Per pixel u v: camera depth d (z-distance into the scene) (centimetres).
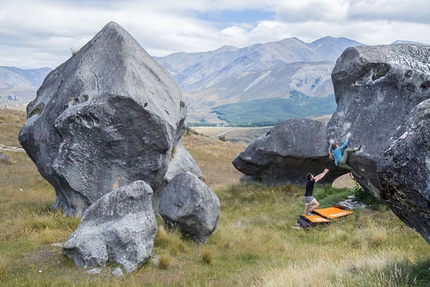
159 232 1002
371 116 1227
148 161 1195
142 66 1228
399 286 605
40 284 715
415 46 1287
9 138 2998
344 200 1545
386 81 1209
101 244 829
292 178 1902
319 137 1797
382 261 733
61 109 1183
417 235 1100
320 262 827
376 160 1166
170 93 1269
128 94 1113
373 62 1236
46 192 1669
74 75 1204
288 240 1224
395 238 1109
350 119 1277
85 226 871
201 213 1055
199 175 1519
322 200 1596
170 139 1191
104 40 1259
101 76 1190
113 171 1181
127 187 898
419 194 543
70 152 1145
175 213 1054
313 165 1831
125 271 808
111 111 1121
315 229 1323
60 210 1220
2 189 1633
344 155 1241
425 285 607
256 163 1867
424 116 578
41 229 1039
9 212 1212
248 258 1002
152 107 1143
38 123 1241
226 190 1914
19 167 2230
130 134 1149
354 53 1277
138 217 878
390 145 598
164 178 1366
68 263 817
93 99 1139
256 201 1720
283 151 1794
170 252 951
